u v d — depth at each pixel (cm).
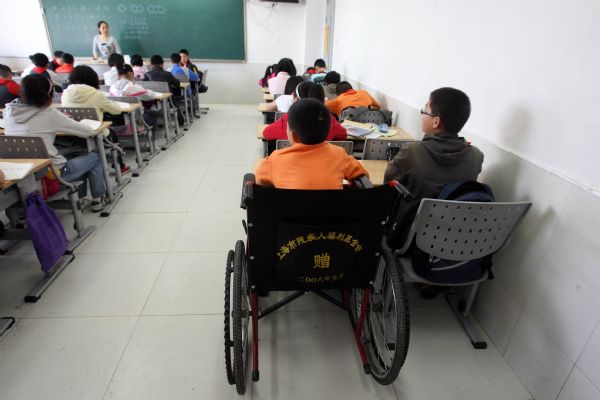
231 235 250
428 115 159
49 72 484
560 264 130
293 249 119
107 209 275
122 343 162
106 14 654
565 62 130
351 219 116
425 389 147
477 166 156
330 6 652
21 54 661
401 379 151
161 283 200
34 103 213
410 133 289
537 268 142
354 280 131
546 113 139
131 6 654
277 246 119
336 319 181
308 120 122
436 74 243
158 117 491
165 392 141
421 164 151
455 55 216
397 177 158
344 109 323
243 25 686
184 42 687
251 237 117
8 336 163
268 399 140
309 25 688
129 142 362
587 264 119
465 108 154
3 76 377
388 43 349
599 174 116
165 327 171
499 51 170
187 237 246
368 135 266
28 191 178
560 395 131
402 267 152
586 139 121
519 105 155
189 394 141
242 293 135
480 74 187
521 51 154
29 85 209
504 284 161
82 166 244
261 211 111
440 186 148
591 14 119
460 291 195
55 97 357
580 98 123
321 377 150
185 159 402
